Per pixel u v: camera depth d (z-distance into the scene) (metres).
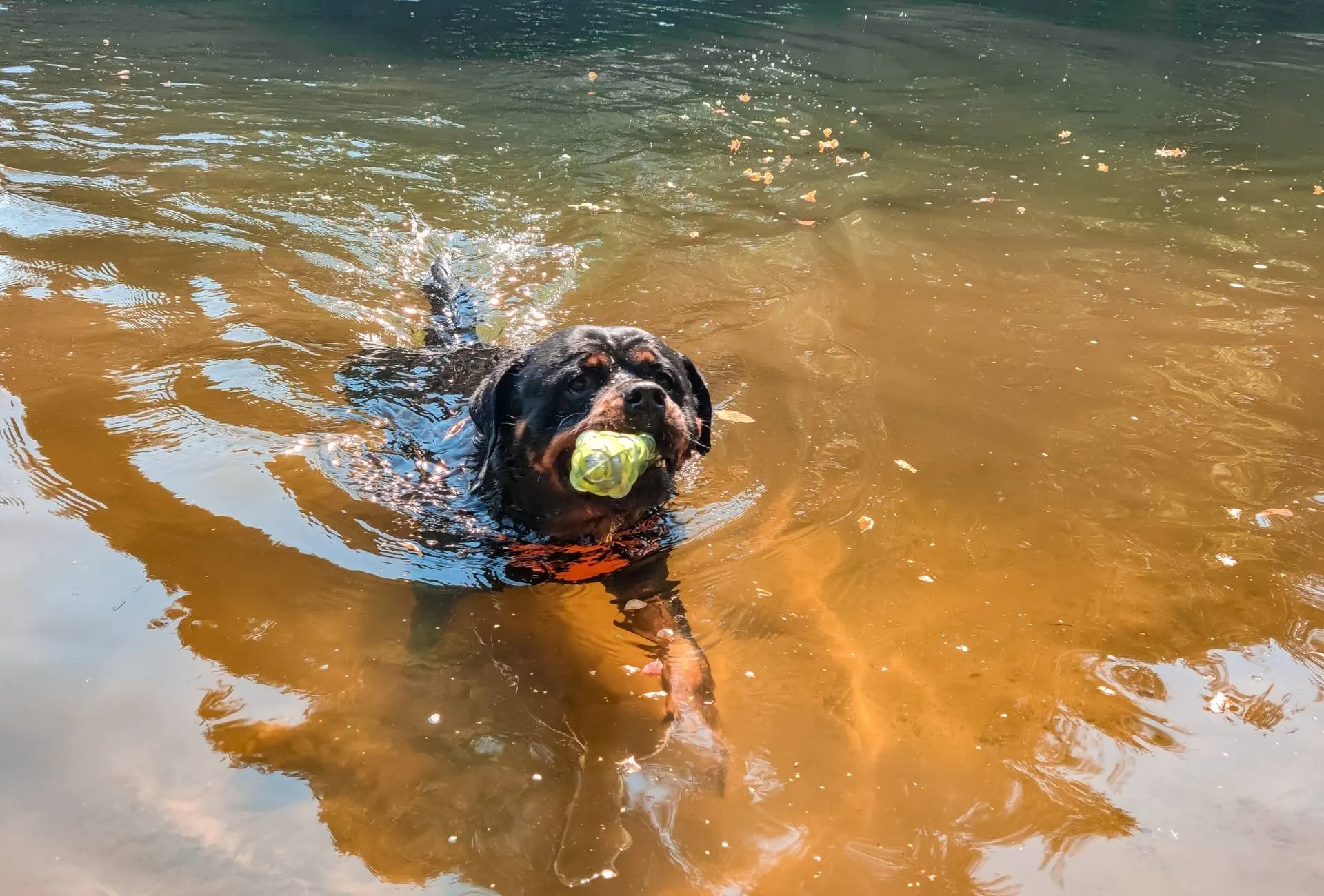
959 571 0.91
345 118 2.30
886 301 1.48
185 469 0.99
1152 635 0.83
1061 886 0.62
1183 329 1.39
